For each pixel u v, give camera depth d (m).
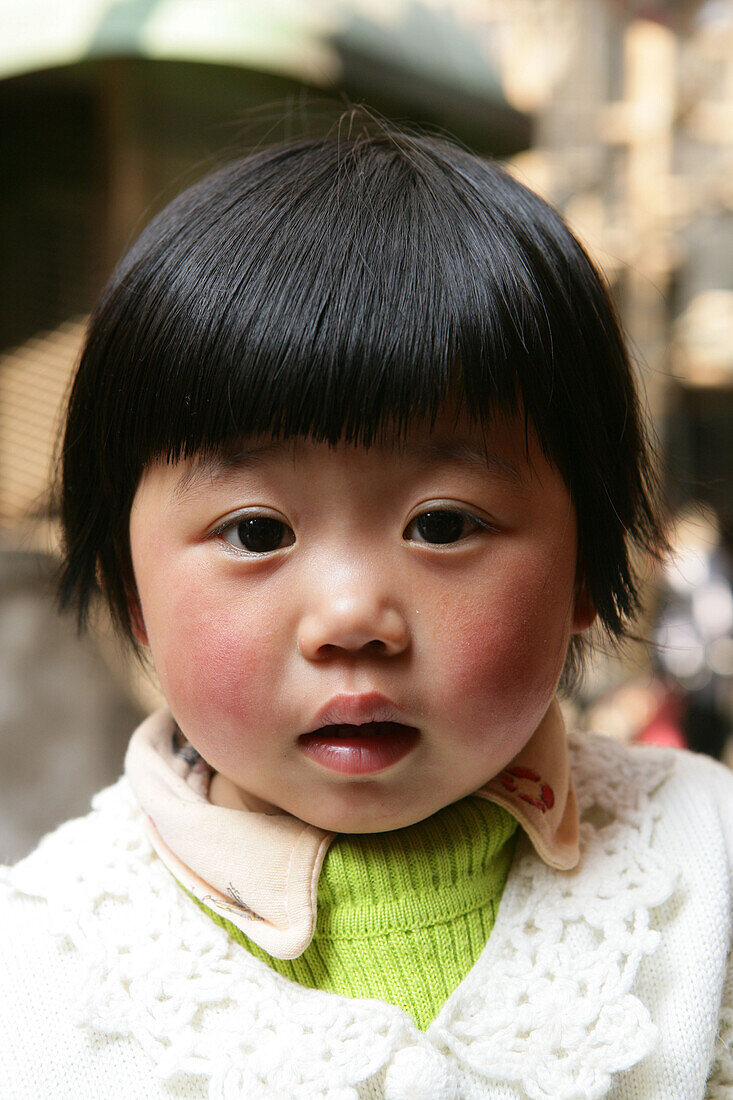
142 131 2.26
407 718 0.50
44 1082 0.54
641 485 0.67
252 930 0.55
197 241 0.55
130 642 0.70
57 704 2.11
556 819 0.63
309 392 0.48
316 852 0.56
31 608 2.09
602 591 0.62
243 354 0.49
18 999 0.56
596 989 0.58
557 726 0.66
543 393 0.53
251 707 0.51
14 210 2.37
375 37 2.31
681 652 2.06
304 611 0.49
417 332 0.49
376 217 0.53
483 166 0.61
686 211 3.02
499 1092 0.55
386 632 0.48
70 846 0.62
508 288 0.53
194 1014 0.55
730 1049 0.63
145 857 0.61
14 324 2.37
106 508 0.60
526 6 2.83
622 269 2.27
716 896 0.65
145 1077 0.54
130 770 0.63
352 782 0.51
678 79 2.95
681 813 0.69
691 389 3.34
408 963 0.58
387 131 0.67
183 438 0.51
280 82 2.26
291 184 0.56
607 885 0.62
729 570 2.03
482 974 0.58
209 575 0.51
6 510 2.32
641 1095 0.58
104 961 0.56
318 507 0.49
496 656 0.51
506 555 0.52
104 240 2.30
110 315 0.58
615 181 2.94
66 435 0.64
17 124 2.35
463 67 2.55
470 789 0.55
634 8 2.88
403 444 0.49
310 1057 0.52
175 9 2.10
